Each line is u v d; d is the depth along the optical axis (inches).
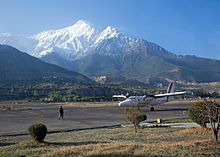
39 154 715.4
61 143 890.1
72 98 5152.6
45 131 880.9
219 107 842.2
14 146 852.0
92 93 6363.2
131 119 1213.7
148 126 1398.9
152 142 882.1
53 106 3528.5
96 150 710.5
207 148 681.6
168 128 1295.5
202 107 1120.2
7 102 4778.5
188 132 1111.0
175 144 735.7
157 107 3063.5
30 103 4429.1
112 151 688.4
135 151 677.9
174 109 2755.9
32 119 1959.9
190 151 655.8
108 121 1787.6
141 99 2581.2
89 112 2524.6
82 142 914.1
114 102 4429.1
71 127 1510.8
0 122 1779.0
